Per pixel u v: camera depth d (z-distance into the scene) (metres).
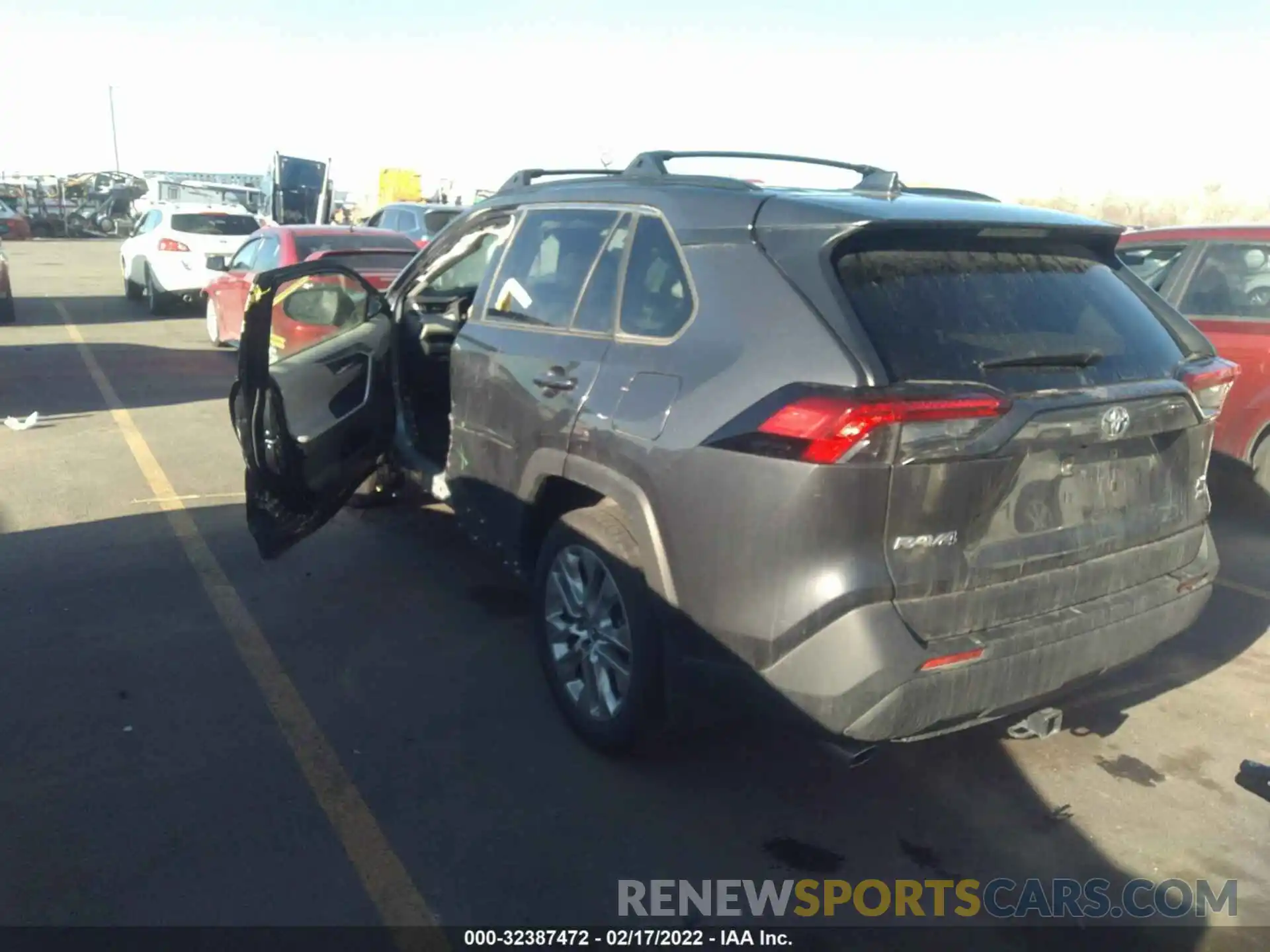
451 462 4.83
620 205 4.03
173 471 7.62
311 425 5.03
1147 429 3.42
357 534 6.32
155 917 3.04
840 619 2.97
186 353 13.34
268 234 12.31
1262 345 6.24
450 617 5.16
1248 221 6.86
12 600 5.23
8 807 3.53
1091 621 3.36
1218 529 6.63
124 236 41.22
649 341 3.63
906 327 3.11
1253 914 3.17
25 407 9.73
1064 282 3.57
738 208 3.52
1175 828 3.58
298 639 4.88
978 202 3.78
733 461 3.15
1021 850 3.46
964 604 3.09
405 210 19.72
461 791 3.69
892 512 2.96
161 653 4.70
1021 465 3.16
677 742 3.83
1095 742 4.10
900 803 3.69
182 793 3.64
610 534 3.75
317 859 3.32
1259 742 4.12
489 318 4.61
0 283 14.98
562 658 4.06
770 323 3.21
